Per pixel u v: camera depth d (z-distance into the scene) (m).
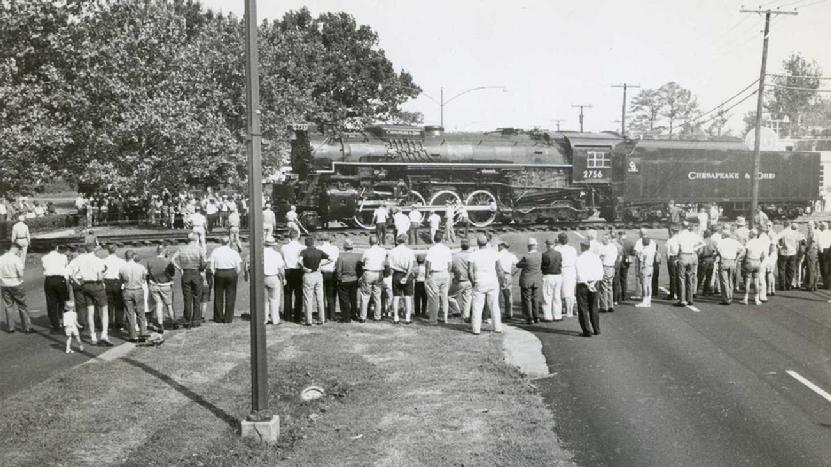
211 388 11.77
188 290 15.48
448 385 11.88
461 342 14.52
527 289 16.20
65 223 40.34
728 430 9.95
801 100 69.88
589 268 14.91
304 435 10.01
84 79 30.56
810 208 44.34
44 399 11.05
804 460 8.93
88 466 8.88
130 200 39.06
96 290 14.13
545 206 34.22
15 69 27.58
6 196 29.78
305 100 50.66
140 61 34.66
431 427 10.14
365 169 30.94
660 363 13.09
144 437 9.80
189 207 33.66
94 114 31.50
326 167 30.39
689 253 17.97
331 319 16.44
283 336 14.88
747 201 40.59
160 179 36.06
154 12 37.50
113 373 12.39
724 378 12.21
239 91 45.84
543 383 12.04
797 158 42.12
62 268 15.38
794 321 16.31
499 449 9.35
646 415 10.54
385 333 15.23
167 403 11.09
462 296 16.59
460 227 32.81
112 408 10.81
